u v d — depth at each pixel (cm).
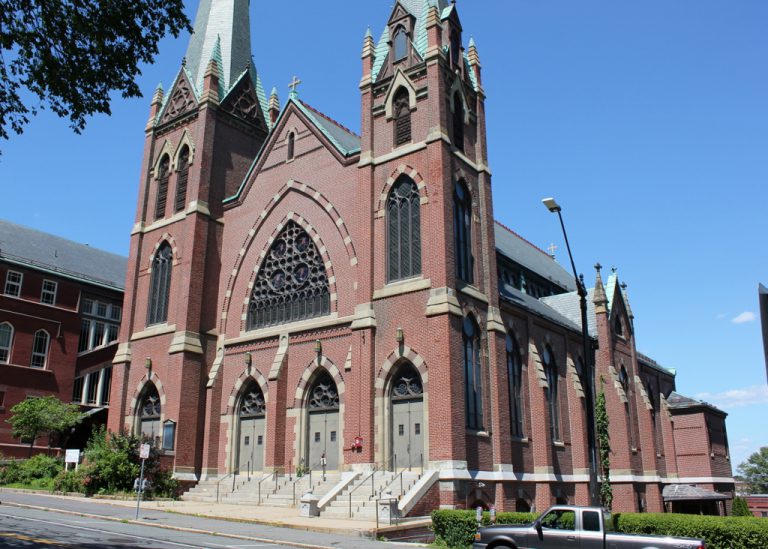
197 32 4922
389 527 2400
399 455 3084
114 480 3469
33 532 1938
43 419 4725
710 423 5931
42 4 1552
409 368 3169
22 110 1611
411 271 3294
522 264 5047
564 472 3959
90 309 6050
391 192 3491
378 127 3634
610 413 4534
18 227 6019
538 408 3744
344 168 3747
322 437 3466
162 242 4372
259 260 4038
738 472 13225
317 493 3097
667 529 2105
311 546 1997
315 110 4222
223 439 3809
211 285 4138
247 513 2797
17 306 5434
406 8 3741
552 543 1739
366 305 3338
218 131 4428
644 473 4741
